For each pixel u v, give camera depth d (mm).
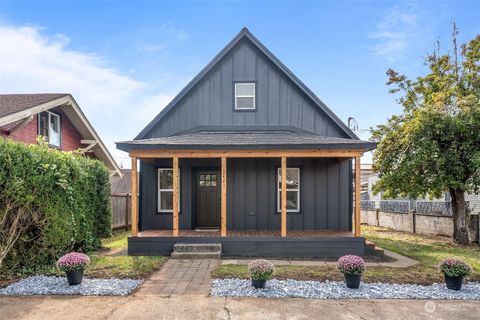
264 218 9867
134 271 6250
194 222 9914
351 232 9273
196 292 5156
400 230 13688
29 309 4430
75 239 7465
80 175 7641
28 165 5969
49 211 6402
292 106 10281
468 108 9422
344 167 9945
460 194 10148
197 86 10344
